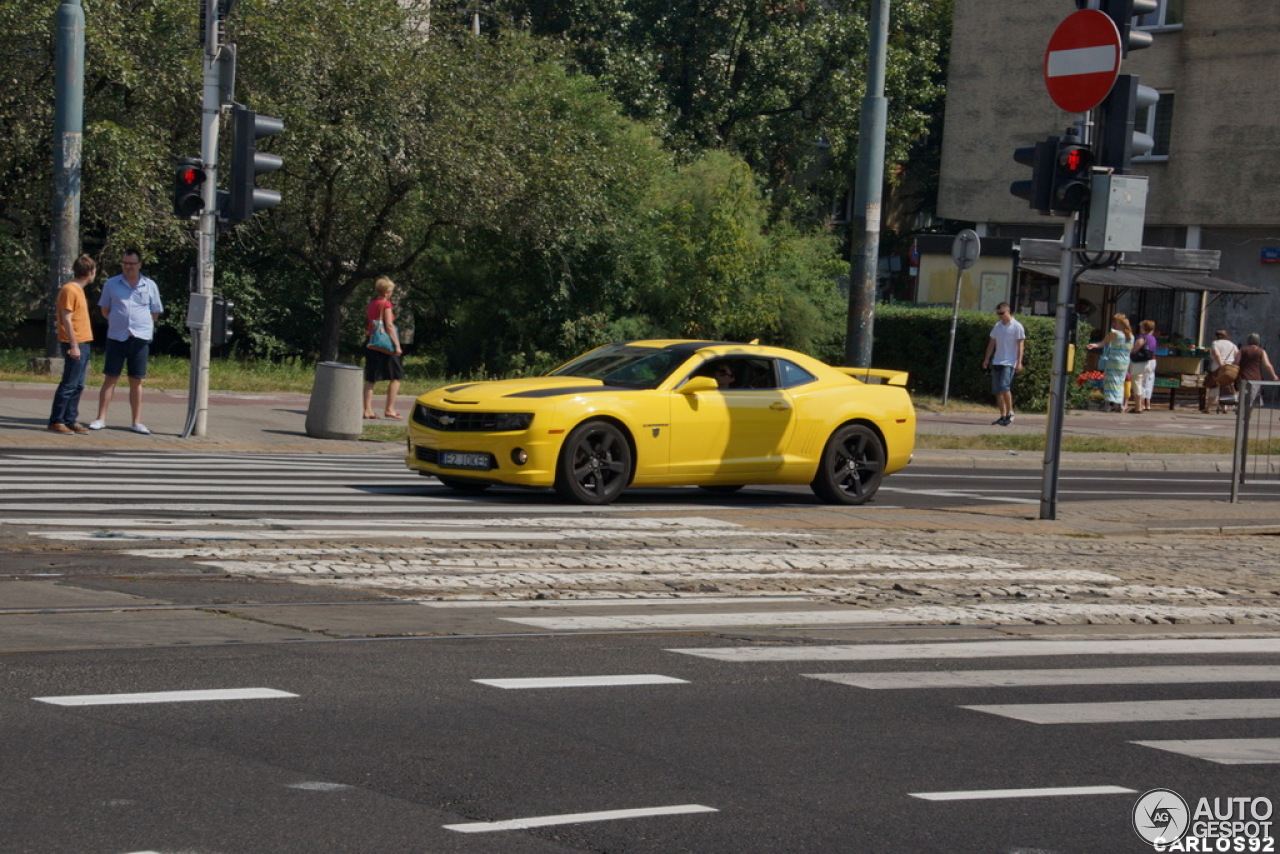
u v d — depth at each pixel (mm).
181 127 34875
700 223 40469
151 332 21156
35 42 31000
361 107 36000
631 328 39969
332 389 22875
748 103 57844
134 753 6449
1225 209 46500
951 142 51969
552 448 15859
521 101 39094
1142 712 8117
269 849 5312
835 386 18016
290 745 6695
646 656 8984
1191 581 12953
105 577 10633
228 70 20234
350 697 7617
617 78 55500
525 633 9516
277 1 35031
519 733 7090
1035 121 50125
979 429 31250
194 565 11250
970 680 8742
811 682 8492
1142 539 15953
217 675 7938
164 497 15125
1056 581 12578
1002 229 51594
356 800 5930
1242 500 20188
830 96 57312
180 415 24094
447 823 5691
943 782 6594
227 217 20438
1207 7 46531
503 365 40344
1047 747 7289
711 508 16609
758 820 5906
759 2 57281
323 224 38719
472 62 38438
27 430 20547
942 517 16656
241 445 21297
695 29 57906
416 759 6559
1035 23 49906
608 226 39219
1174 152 47375
